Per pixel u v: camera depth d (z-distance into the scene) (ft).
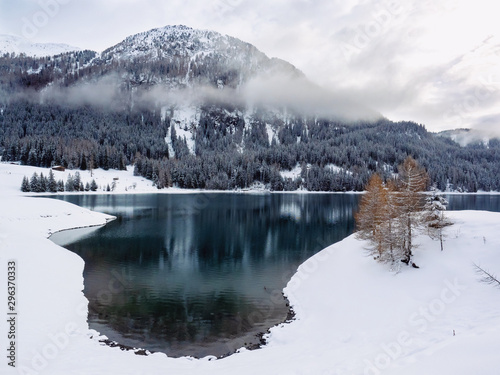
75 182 466.29
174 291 94.84
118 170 611.47
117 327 70.03
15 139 627.05
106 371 47.37
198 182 583.17
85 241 164.96
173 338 65.72
